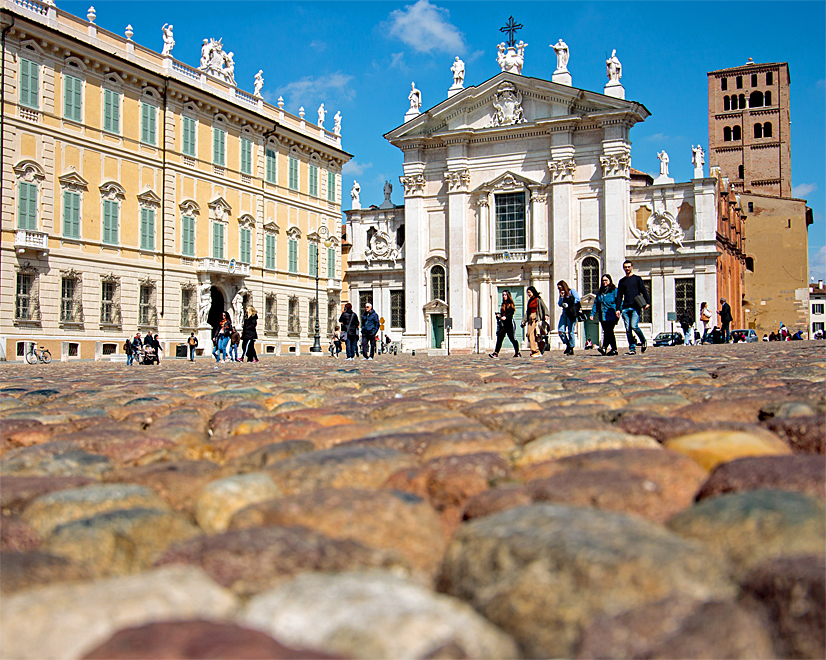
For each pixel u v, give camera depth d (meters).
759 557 2.19
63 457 4.58
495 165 60.59
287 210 58.56
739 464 3.05
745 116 105.69
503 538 2.26
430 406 6.77
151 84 47.03
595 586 1.99
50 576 2.33
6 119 39.03
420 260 62.34
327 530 2.68
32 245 39.66
